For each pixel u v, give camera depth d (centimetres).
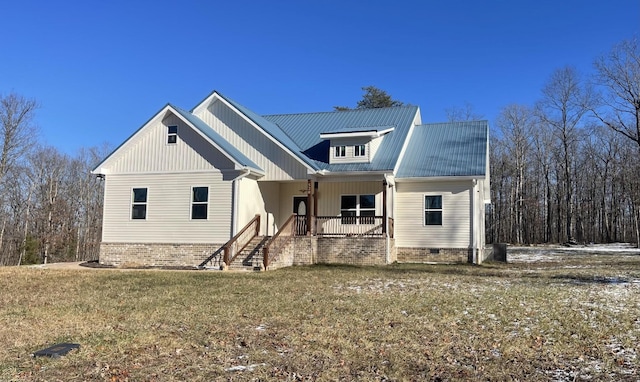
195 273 1659
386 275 1558
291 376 549
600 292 1164
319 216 2194
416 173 2200
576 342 696
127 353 636
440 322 823
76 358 612
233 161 1945
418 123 2697
